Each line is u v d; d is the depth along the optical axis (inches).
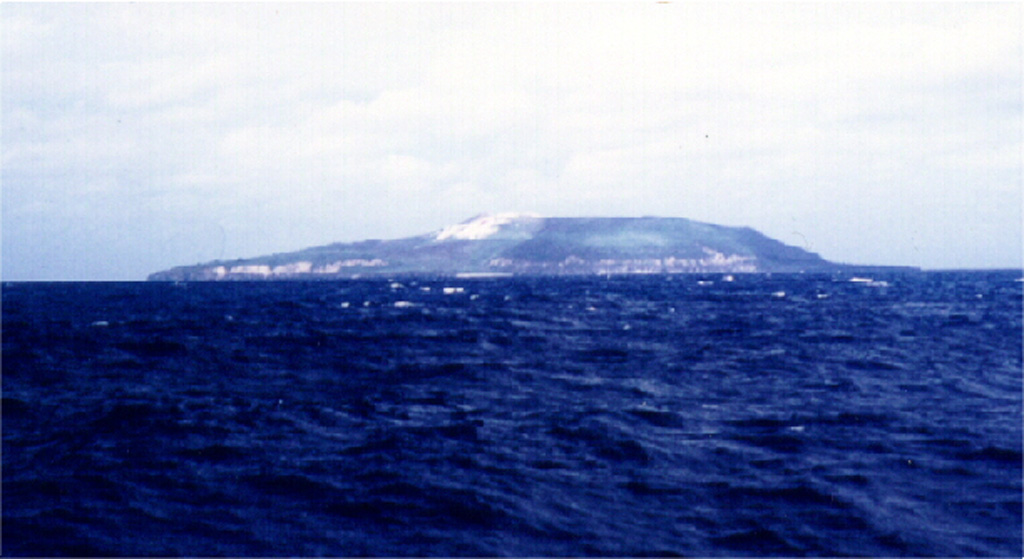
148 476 726.5
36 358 1606.8
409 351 1795.0
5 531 587.2
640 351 1768.0
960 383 1266.0
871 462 764.0
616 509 636.1
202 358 1656.0
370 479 715.4
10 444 852.6
